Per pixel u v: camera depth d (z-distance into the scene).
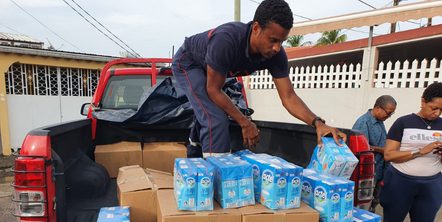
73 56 7.45
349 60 8.66
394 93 5.37
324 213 1.29
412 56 8.05
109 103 2.82
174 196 1.40
